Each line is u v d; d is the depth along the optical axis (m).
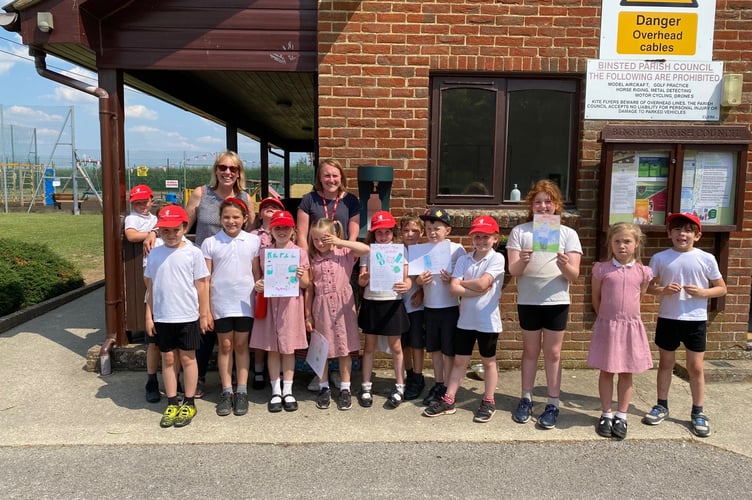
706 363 4.86
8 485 3.02
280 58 4.79
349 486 3.04
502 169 4.93
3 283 6.58
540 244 3.66
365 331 4.05
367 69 4.69
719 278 3.71
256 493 2.96
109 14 4.68
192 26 4.74
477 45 4.70
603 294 3.69
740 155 4.61
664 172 4.69
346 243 3.94
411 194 4.79
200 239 4.27
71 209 26.56
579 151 4.86
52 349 5.35
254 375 4.55
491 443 3.55
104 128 4.73
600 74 4.73
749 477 3.18
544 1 4.68
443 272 3.96
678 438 3.64
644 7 4.68
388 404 4.07
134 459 3.30
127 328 4.88
